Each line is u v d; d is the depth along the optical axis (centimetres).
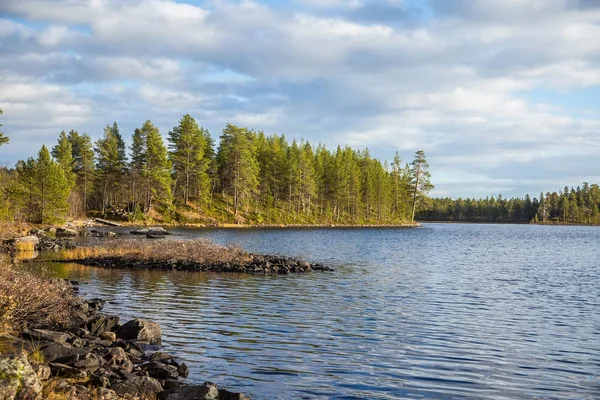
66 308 1831
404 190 16012
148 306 2245
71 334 1526
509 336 1795
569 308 2355
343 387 1253
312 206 14012
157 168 10031
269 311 2172
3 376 867
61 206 7919
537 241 8631
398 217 16025
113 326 1728
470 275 3628
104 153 11212
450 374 1367
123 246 4253
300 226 12119
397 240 7988
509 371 1401
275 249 5619
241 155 10962
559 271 3984
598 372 1402
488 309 2302
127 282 2931
